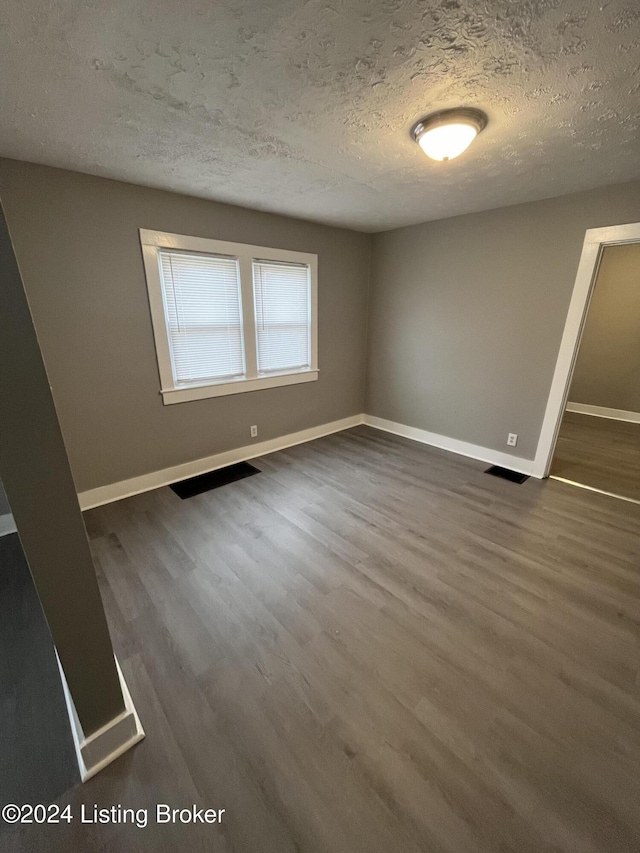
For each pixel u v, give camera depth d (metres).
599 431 4.59
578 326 2.92
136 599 1.90
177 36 1.16
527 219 3.05
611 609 1.84
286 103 1.56
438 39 1.18
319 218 3.55
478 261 3.42
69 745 1.27
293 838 1.04
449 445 4.04
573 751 1.24
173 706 1.38
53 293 2.41
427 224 3.73
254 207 3.15
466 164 2.21
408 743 1.26
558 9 1.07
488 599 1.90
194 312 3.10
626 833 1.04
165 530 2.52
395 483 3.22
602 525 2.57
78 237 2.43
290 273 3.67
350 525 2.57
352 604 1.87
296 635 1.69
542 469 3.30
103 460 2.85
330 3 1.04
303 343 3.99
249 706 1.38
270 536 2.45
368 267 4.41
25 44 1.17
